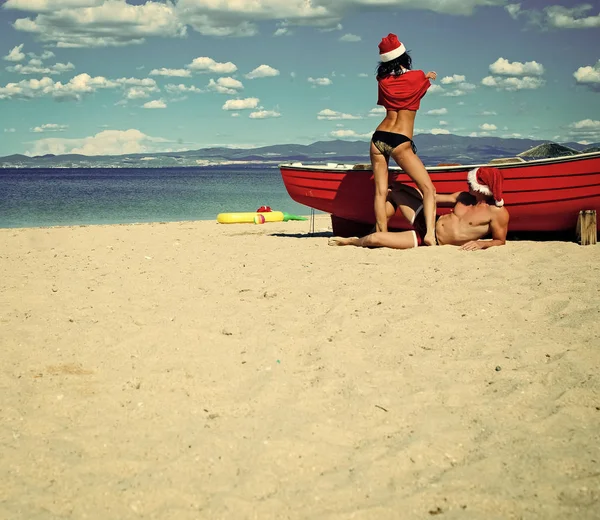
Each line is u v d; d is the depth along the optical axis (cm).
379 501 312
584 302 614
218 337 561
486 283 704
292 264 867
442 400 422
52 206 2825
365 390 438
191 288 754
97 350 539
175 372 485
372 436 379
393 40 938
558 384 438
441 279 727
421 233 962
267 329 580
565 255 850
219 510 306
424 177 934
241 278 789
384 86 938
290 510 306
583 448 352
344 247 986
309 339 547
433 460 349
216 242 1195
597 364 464
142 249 1112
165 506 312
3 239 1341
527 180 971
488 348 512
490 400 419
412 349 518
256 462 350
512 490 315
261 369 488
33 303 703
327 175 1106
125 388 460
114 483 332
